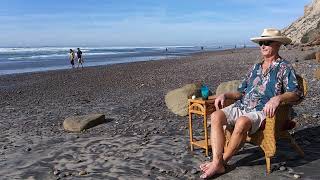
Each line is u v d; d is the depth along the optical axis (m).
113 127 6.18
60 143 5.34
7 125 6.91
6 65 31.23
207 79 13.13
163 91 10.46
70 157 4.57
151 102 8.44
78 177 3.84
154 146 4.79
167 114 6.93
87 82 15.38
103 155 4.56
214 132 3.64
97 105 8.71
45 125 6.74
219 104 3.99
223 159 3.66
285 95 3.53
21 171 4.16
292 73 3.67
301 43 29.06
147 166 4.05
